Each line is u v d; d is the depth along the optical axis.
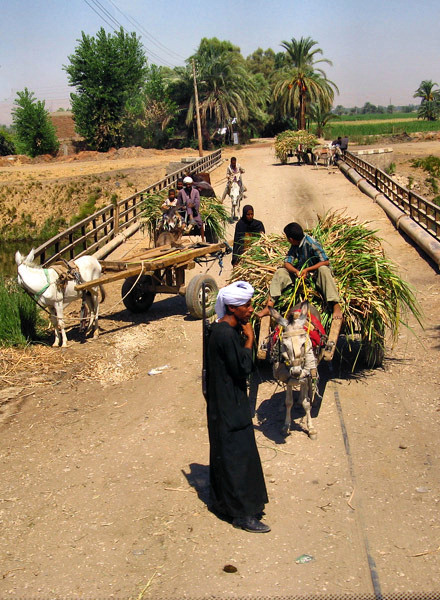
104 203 39.12
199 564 4.67
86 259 10.26
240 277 7.99
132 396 8.08
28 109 66.56
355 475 5.77
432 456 6.01
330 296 7.15
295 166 37.44
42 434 7.08
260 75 83.62
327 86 67.00
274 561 4.64
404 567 4.47
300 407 7.31
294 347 5.92
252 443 5.10
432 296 11.65
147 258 11.12
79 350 9.86
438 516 5.05
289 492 5.58
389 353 8.97
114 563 4.74
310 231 8.66
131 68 68.88
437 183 42.44
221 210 14.77
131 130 69.12
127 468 6.22
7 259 32.47
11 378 8.73
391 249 15.88
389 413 7.02
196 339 10.25
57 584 4.52
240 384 5.09
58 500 5.70
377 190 23.48
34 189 40.47
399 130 86.69
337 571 4.48
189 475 6.01
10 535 5.20
